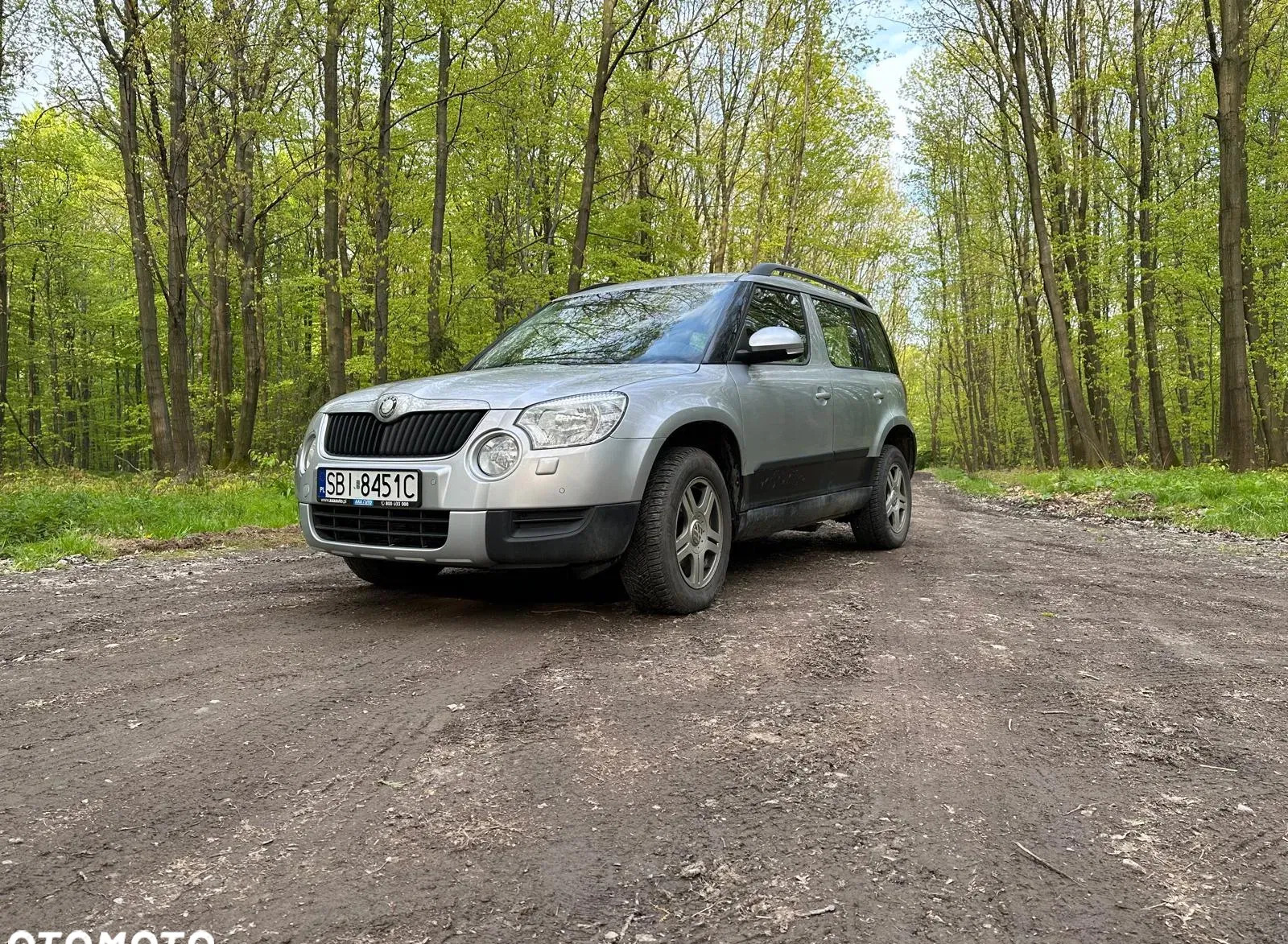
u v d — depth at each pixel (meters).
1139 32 17.34
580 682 2.54
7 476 13.80
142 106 11.76
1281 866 1.48
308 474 3.54
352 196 12.94
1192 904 1.36
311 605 3.78
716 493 3.67
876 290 36.66
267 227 23.44
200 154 11.80
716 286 4.36
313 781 1.85
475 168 15.70
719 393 3.74
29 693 2.53
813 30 15.01
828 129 16.31
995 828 1.62
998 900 1.36
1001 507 10.95
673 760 1.95
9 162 18.14
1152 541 6.54
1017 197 23.77
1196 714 2.30
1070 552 5.73
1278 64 15.81
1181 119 17.58
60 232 22.12
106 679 2.65
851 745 2.04
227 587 4.34
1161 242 17.50
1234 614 3.63
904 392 6.02
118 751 2.04
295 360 27.52
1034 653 2.92
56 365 27.78
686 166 18.78
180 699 2.43
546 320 4.62
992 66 18.05
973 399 35.72
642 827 1.62
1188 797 1.77
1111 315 20.95
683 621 3.37
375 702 2.38
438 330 14.38
